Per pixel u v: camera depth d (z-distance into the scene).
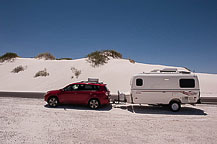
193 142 5.23
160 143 5.11
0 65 33.31
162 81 10.18
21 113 8.49
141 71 25.39
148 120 7.79
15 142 4.93
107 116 8.40
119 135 5.73
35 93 18.38
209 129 6.52
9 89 22.69
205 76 26.66
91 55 32.44
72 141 5.11
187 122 7.52
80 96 10.25
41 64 31.59
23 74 28.16
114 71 25.80
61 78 25.19
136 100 10.38
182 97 9.95
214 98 15.71
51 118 7.71
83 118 7.88
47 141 5.07
